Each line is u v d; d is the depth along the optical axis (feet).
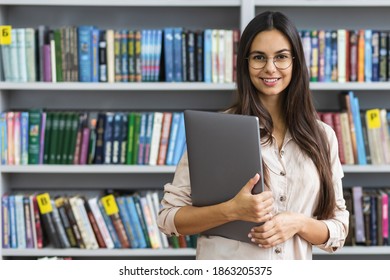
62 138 10.53
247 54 6.30
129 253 10.58
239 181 5.83
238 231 6.03
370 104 11.53
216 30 10.34
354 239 10.62
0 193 10.70
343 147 10.50
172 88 10.32
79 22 11.36
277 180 6.26
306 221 6.05
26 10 11.34
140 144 10.50
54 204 10.53
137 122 10.47
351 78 10.44
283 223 5.89
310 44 10.39
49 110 11.32
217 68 10.38
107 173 11.62
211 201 6.06
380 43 10.41
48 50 10.43
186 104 11.51
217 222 5.91
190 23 11.37
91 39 10.37
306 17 11.39
